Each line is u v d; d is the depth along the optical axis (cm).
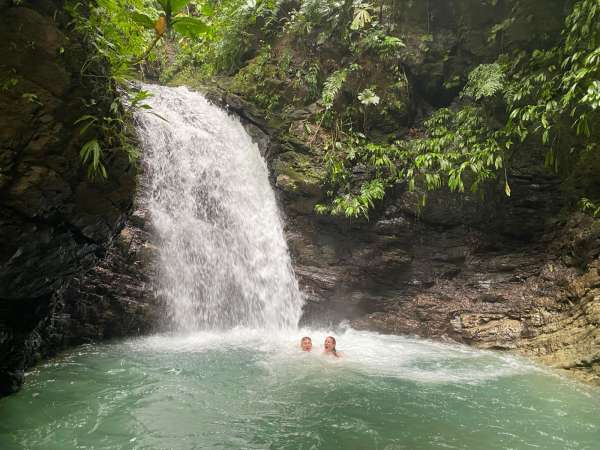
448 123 1074
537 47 985
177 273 870
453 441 426
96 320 748
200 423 447
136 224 841
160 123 952
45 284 449
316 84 1120
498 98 998
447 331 895
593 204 849
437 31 1122
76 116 383
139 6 427
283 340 841
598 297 751
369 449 404
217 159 1033
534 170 960
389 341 870
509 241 988
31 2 355
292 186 1020
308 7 1112
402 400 530
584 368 662
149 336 815
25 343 491
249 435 423
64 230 420
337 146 1053
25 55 352
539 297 860
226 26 1201
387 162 997
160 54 1455
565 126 897
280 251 1026
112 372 595
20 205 366
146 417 457
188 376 590
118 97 428
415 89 1134
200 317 888
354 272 1006
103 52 396
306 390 552
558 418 490
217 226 983
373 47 1106
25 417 445
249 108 1135
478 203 993
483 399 543
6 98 345
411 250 1028
